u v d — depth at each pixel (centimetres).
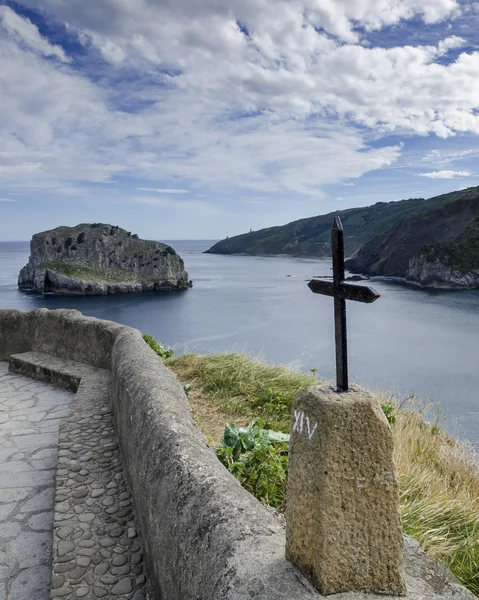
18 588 269
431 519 356
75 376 596
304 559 148
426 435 603
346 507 143
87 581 245
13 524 327
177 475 223
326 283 163
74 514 302
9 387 623
